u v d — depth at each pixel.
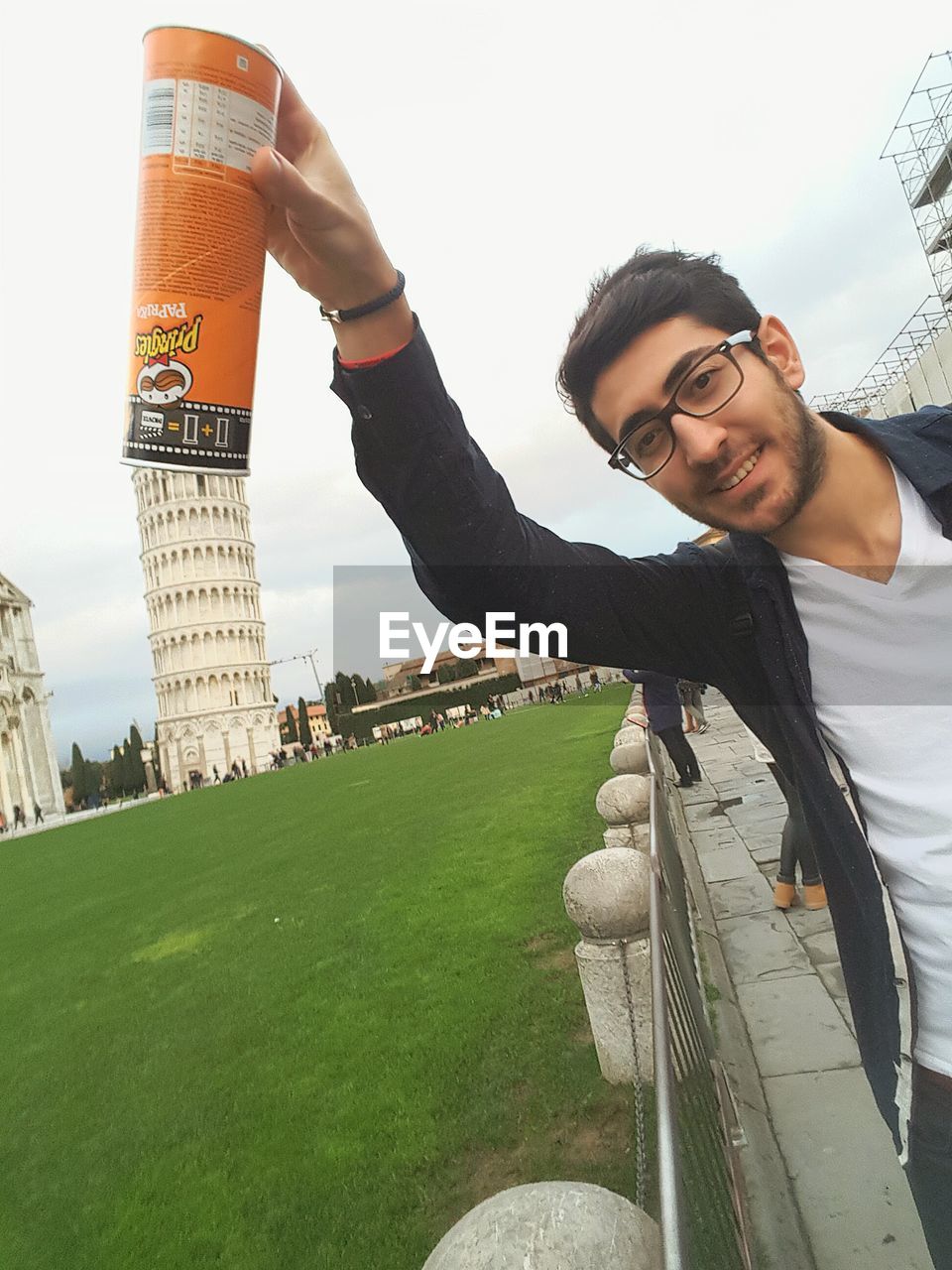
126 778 90.94
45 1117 4.55
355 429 1.34
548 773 14.31
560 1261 1.14
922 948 1.31
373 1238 2.82
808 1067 3.31
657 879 2.54
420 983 5.18
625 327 1.23
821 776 1.38
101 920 10.57
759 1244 2.32
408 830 11.72
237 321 1.07
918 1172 1.34
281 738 94.94
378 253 1.22
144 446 1.05
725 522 1.28
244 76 1.05
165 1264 2.96
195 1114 4.10
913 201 25.83
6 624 75.56
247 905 9.24
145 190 1.05
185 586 84.12
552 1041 3.92
